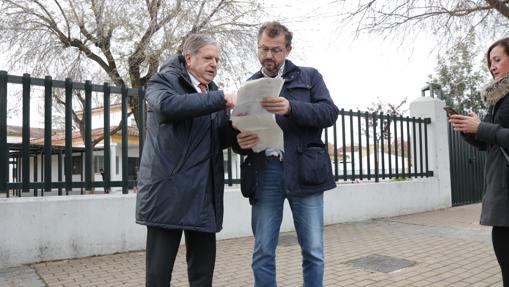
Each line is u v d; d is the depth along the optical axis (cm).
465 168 1043
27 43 1177
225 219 623
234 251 545
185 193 231
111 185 545
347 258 504
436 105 955
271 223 280
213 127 253
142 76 1252
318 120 263
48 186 502
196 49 252
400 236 641
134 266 468
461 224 743
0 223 458
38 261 477
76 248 499
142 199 236
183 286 402
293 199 278
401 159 889
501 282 404
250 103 240
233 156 654
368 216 808
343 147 780
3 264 458
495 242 258
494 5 902
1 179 475
